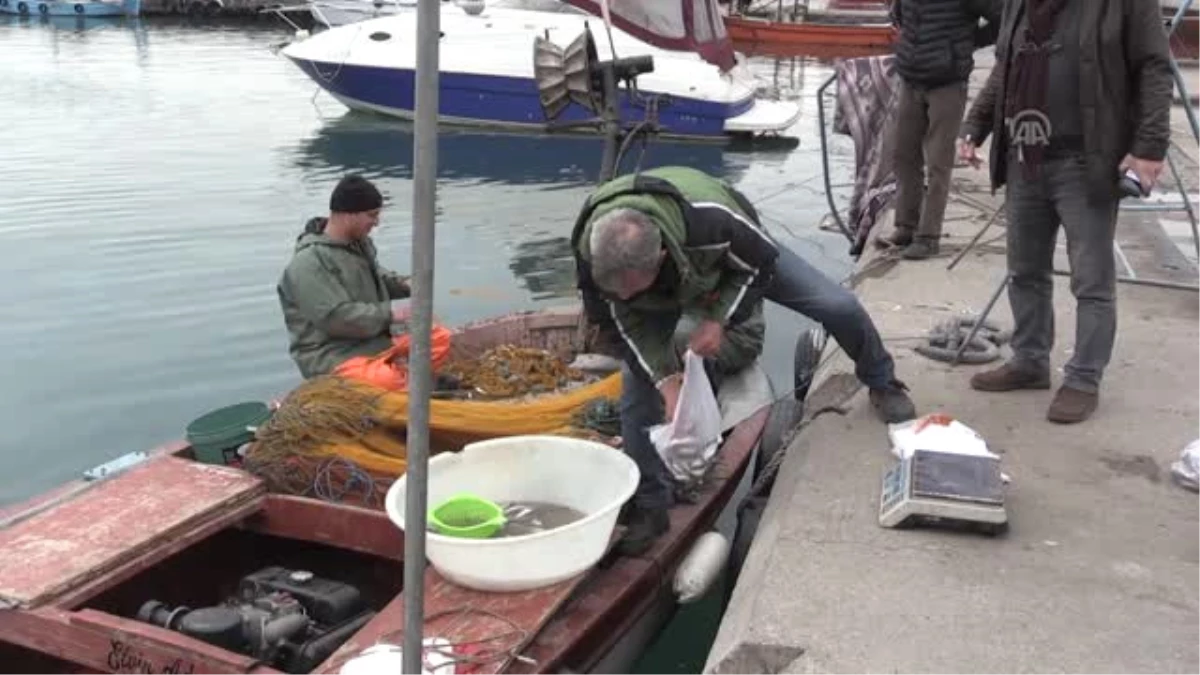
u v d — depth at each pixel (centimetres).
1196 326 542
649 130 615
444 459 388
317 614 368
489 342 604
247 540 418
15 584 339
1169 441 411
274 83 1912
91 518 380
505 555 337
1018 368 459
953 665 281
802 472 402
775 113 1595
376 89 1586
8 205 1057
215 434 450
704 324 359
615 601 362
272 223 1020
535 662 322
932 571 326
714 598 445
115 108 1628
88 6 3116
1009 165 435
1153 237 726
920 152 668
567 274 905
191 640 318
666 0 1180
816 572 326
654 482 398
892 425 423
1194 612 304
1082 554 335
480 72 1548
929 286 616
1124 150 396
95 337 732
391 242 991
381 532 387
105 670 326
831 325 416
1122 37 384
